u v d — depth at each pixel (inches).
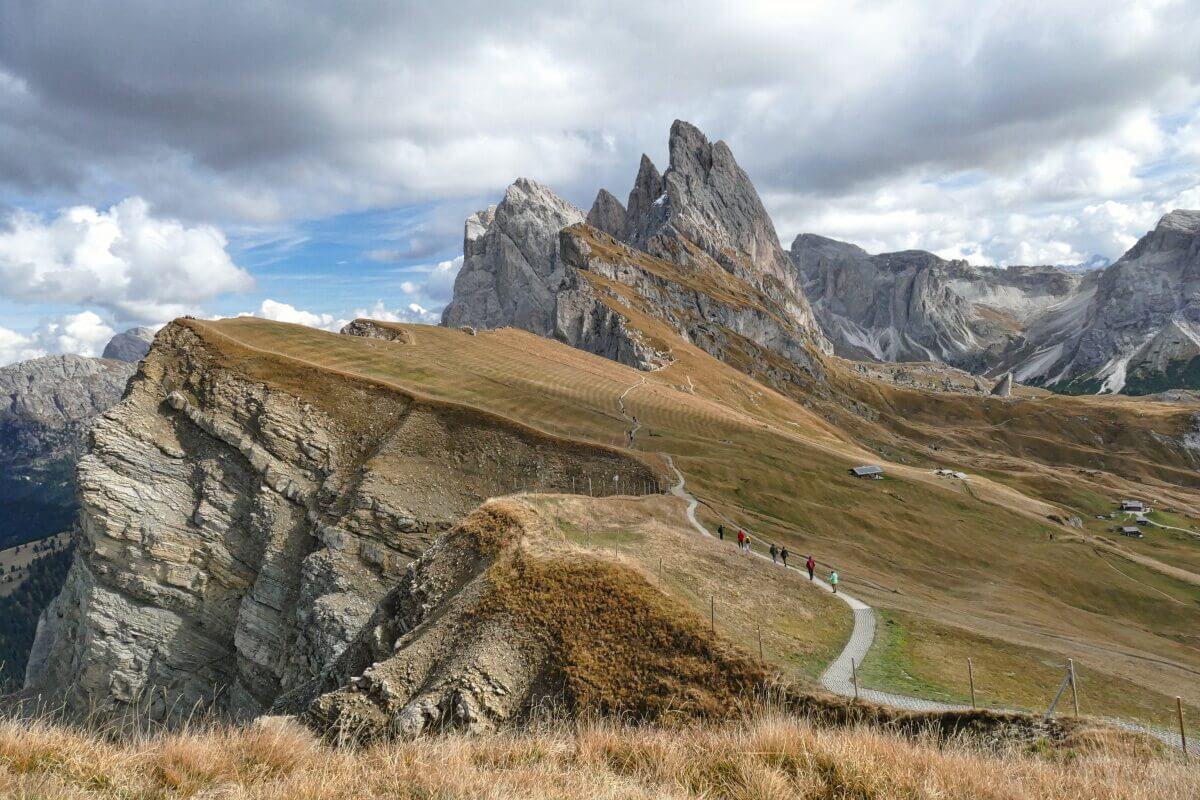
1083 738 860.0
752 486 4067.4
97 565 3299.7
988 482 6127.0
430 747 508.7
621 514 2281.0
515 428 3747.5
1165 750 820.0
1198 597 4008.4
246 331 4832.7
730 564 1956.2
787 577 2004.2
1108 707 1312.7
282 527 3334.2
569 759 510.0
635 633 1216.2
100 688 3184.1
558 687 1144.2
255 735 495.8
